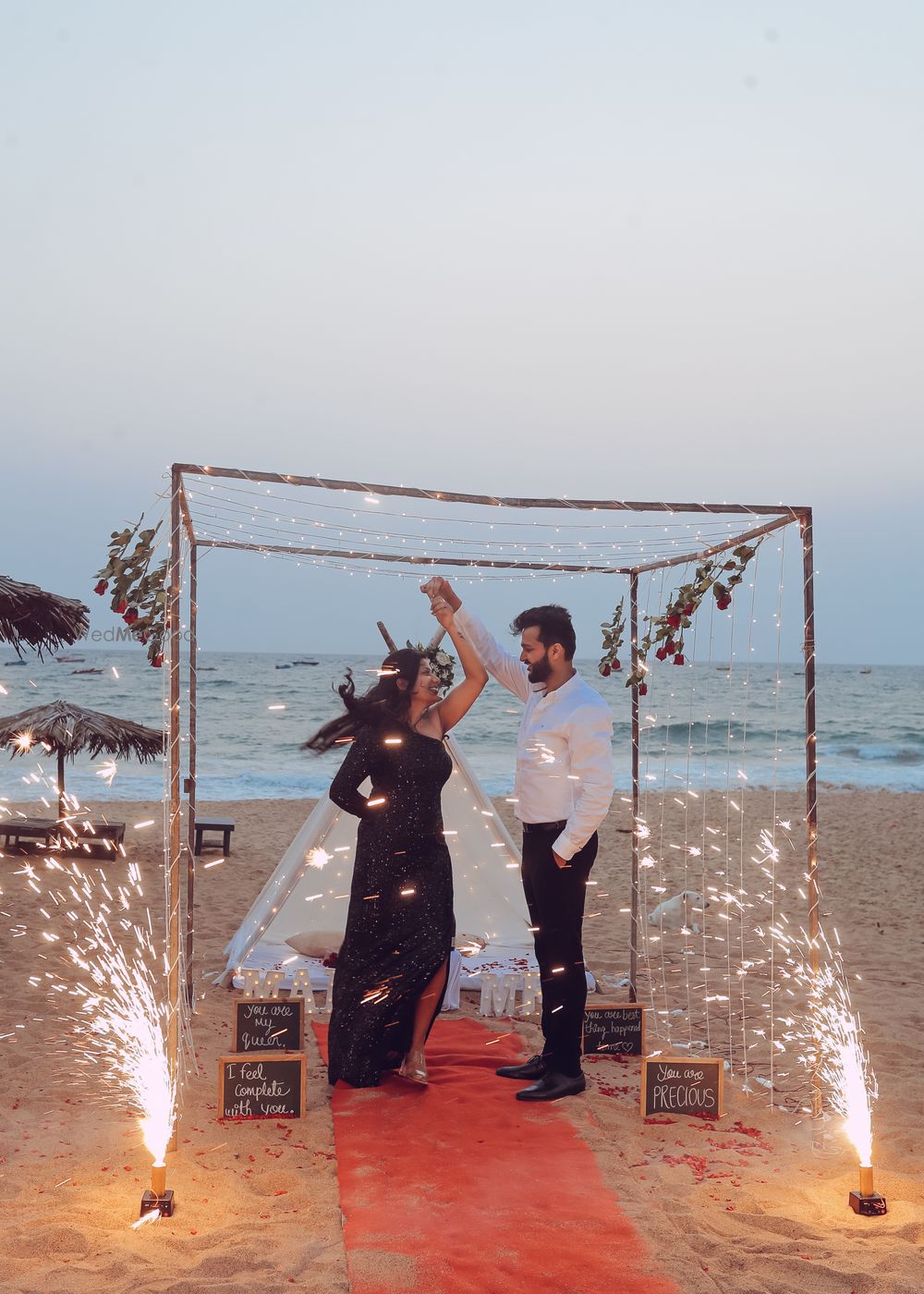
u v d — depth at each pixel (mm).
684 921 8328
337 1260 2920
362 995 4430
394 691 4602
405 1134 3855
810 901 4117
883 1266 2949
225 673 55156
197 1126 3971
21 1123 3971
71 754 10984
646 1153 3828
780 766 26172
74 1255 2953
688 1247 3043
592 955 7375
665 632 5090
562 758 4340
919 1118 4207
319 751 4641
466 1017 5570
